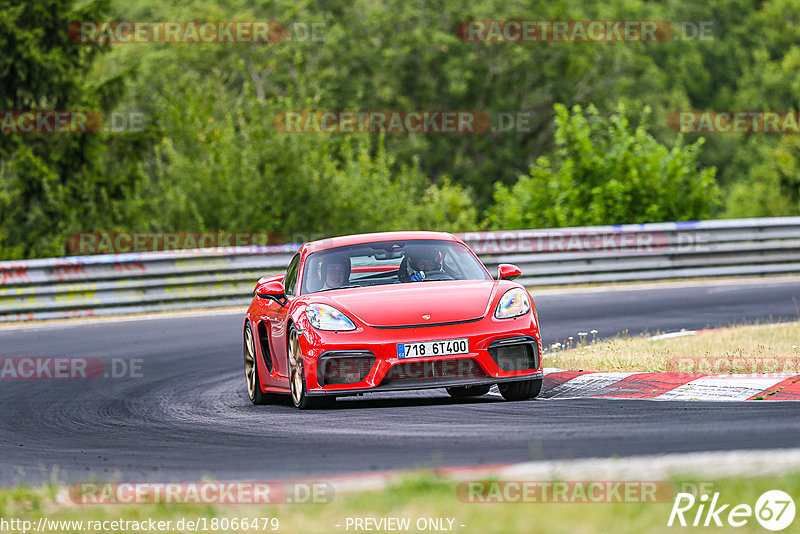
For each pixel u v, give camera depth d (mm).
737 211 148625
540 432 22938
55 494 19000
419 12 165000
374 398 31938
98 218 103938
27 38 103750
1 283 61625
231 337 51188
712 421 23047
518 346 28078
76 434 28438
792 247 71938
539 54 168250
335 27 164500
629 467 17547
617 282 69375
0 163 106688
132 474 21547
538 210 90688
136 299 64250
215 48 156750
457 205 104938
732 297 57969
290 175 90875
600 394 29359
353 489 17422
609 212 88125
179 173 92625
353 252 32031
